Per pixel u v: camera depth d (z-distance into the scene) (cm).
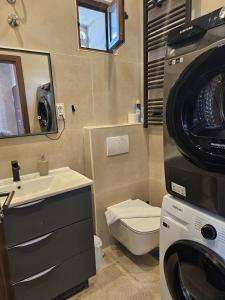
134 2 207
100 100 199
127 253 202
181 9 172
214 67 84
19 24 153
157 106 207
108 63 198
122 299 153
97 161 191
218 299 90
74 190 144
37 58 162
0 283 103
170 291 116
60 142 182
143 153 224
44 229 135
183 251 101
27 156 168
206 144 92
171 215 111
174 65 100
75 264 153
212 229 88
